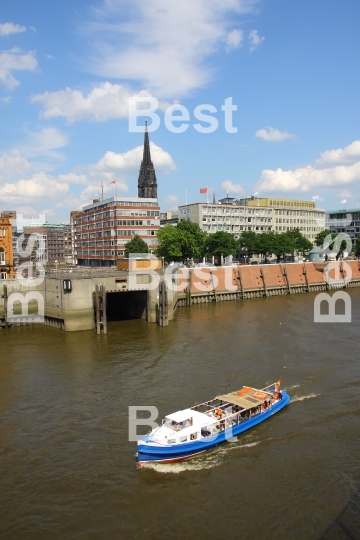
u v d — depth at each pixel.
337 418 39.31
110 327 78.25
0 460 33.12
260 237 180.75
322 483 29.95
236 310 98.00
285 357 57.56
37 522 26.55
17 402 43.81
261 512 27.19
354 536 25.09
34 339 69.62
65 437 36.50
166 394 45.09
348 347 62.59
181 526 26.12
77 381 49.44
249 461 32.75
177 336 70.31
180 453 32.78
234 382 48.31
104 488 29.69
